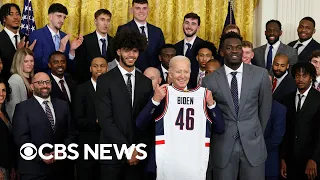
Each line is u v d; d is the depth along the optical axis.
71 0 5.80
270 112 3.89
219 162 3.78
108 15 5.24
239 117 3.76
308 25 5.43
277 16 6.07
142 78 3.85
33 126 4.12
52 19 5.13
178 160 3.62
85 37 5.22
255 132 3.78
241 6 6.11
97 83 3.79
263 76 3.81
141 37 3.81
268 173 4.18
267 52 5.43
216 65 4.63
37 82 4.17
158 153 3.63
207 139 3.65
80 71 5.15
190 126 3.63
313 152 4.20
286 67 4.79
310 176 4.16
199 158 3.64
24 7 5.57
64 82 4.75
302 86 4.25
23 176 4.10
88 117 4.46
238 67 3.82
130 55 3.76
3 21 4.98
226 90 3.78
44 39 5.09
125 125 3.73
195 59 5.25
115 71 3.80
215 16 6.12
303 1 6.01
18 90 4.45
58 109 4.27
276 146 4.18
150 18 6.03
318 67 4.76
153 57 5.32
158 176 3.65
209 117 3.68
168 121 3.63
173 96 3.64
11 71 4.60
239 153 3.78
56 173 4.30
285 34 6.04
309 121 4.22
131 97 3.79
